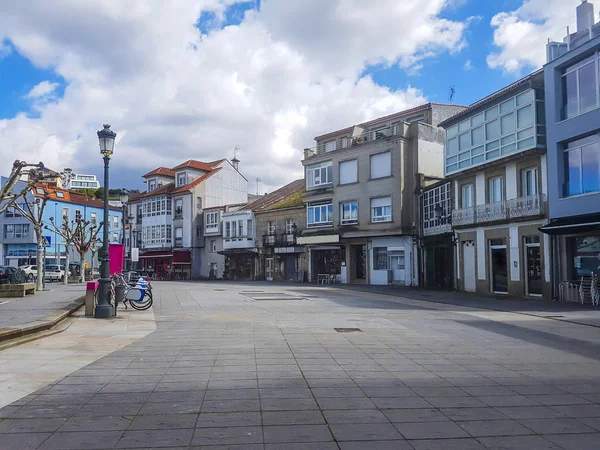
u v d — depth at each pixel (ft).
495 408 19.10
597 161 64.39
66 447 14.98
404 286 112.06
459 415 18.16
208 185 193.16
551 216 70.85
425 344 33.63
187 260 185.98
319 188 137.69
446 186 99.76
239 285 119.14
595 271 65.31
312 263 142.92
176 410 18.54
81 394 20.68
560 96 70.33
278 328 40.55
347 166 130.52
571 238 68.90
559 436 16.11
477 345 33.58
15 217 199.41
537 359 28.89
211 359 27.89
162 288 100.73
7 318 41.96
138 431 16.33
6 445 15.12
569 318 49.80
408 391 21.39
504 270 82.07
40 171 71.15
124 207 97.91
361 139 130.00
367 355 29.37
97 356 28.73
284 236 151.53
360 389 21.61
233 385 22.13
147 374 24.26
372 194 122.72
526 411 18.75
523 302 68.74
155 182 213.46
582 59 66.80
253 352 30.01
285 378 23.49
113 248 64.34
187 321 45.03
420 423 17.24
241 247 167.63
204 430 16.42
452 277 96.68
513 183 79.66
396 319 48.32
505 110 80.07
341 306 61.57
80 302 59.67
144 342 33.60
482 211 85.05
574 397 20.76
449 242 97.45
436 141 120.26
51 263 197.36
